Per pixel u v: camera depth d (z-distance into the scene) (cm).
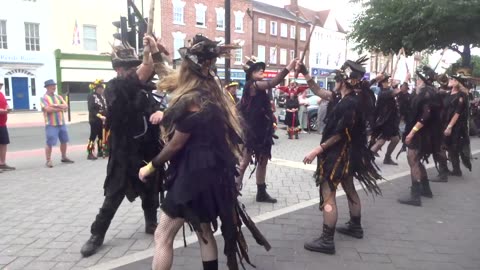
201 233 281
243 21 3794
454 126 740
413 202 570
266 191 617
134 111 388
